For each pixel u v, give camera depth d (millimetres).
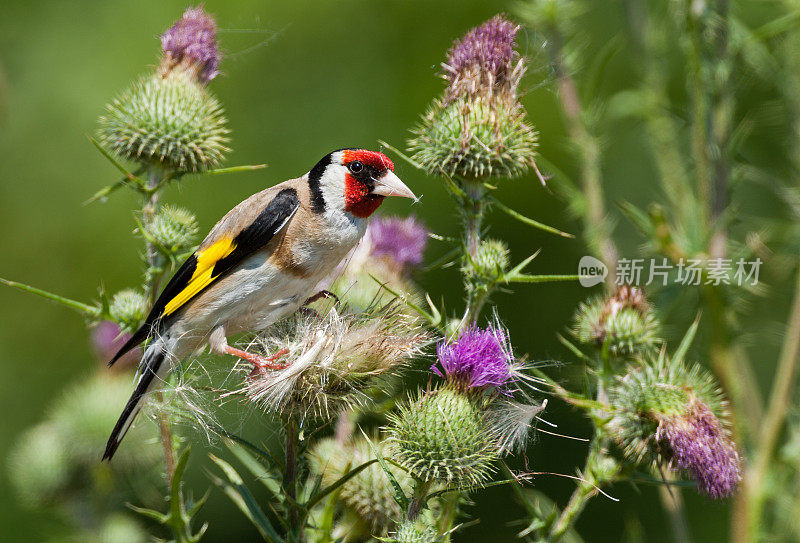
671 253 9641
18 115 18688
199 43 8930
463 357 7062
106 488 10906
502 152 7586
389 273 8812
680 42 10352
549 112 17000
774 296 13484
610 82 14797
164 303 7957
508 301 16922
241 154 17938
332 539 6910
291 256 7926
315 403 6832
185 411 7363
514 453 7109
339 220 7980
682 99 13695
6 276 18562
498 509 16312
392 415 7234
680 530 9766
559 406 8312
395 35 18500
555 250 17078
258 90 18172
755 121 12016
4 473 17250
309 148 18094
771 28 9977
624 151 15969
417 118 18094
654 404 7262
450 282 16875
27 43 18953
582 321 8406
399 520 7148
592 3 15047
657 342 8359
